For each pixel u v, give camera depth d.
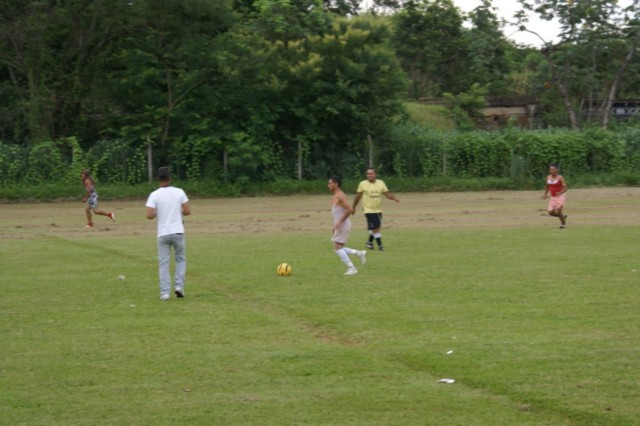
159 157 47.59
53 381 9.86
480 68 65.06
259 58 47.28
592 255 20.55
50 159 44.84
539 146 52.41
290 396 9.21
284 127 50.59
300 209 37.50
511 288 15.91
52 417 8.61
